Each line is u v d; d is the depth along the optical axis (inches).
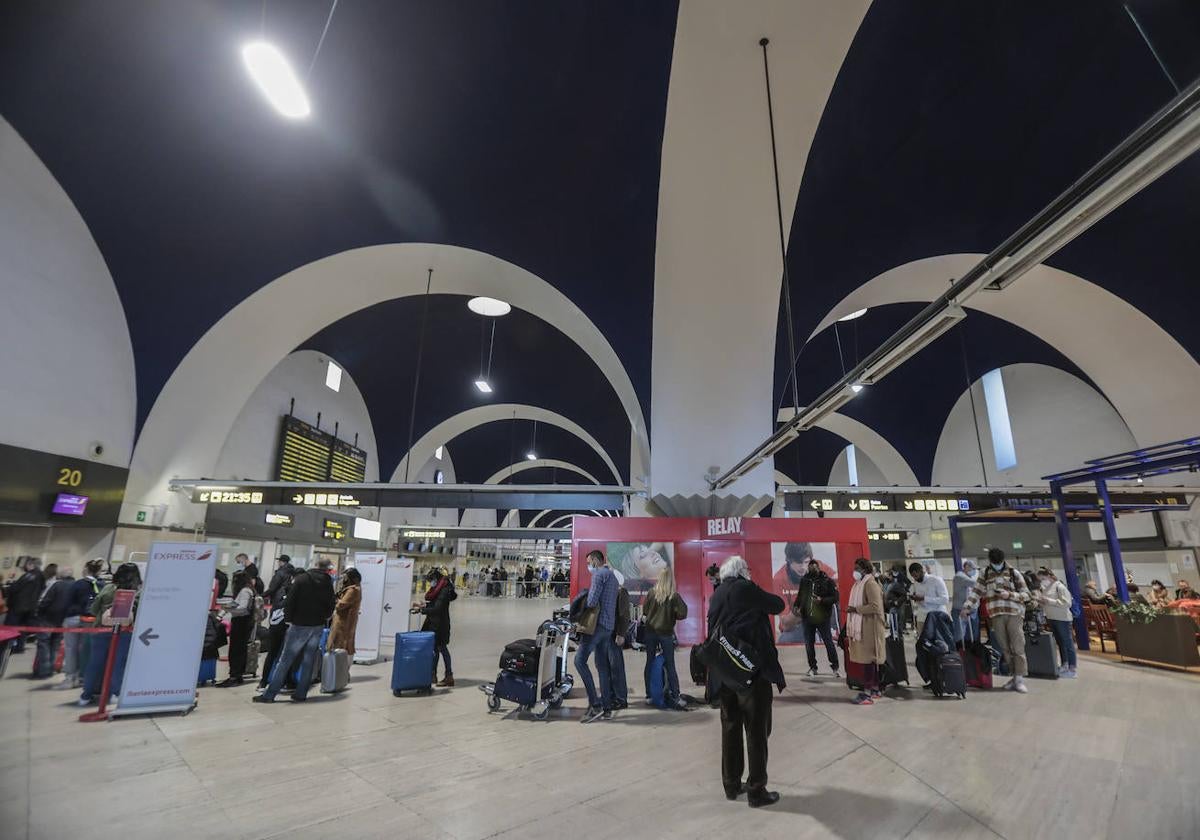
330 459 659.4
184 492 462.9
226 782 146.6
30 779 147.9
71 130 336.5
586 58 318.0
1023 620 305.4
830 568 445.7
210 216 393.4
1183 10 267.7
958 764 161.8
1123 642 361.4
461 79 329.4
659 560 439.8
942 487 508.7
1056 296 465.4
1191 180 355.3
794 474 997.2
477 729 201.9
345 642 282.0
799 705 241.1
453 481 1027.3
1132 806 130.6
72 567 392.8
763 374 450.3
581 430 844.0
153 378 430.6
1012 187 380.5
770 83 311.9
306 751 173.6
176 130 347.9
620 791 142.0
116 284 404.8
